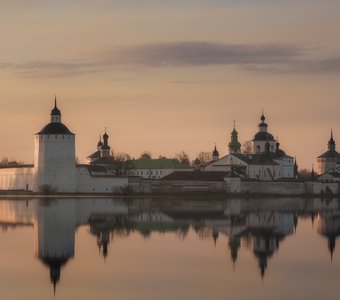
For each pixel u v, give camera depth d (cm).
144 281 7375
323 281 7400
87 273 7750
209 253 9119
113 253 9050
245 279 7481
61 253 9019
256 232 11650
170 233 11306
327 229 12256
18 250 9244
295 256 8919
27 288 7075
